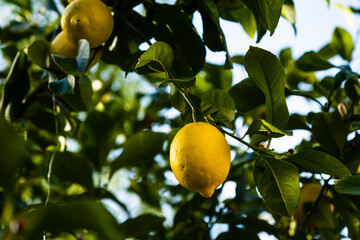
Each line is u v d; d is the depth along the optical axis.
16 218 0.70
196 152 0.82
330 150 1.01
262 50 0.85
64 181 1.13
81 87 1.02
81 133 1.17
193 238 1.15
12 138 0.68
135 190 1.21
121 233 0.96
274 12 0.90
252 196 1.15
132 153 1.14
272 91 0.87
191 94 0.87
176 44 1.03
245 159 1.13
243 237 1.03
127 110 1.52
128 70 0.97
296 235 1.06
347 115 1.09
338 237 1.17
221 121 0.89
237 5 1.09
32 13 1.40
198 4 1.00
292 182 0.87
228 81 1.31
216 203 1.16
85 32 0.93
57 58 0.90
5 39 1.28
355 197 1.02
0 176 0.68
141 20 1.03
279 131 0.83
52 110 1.13
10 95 1.05
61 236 1.07
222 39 0.96
